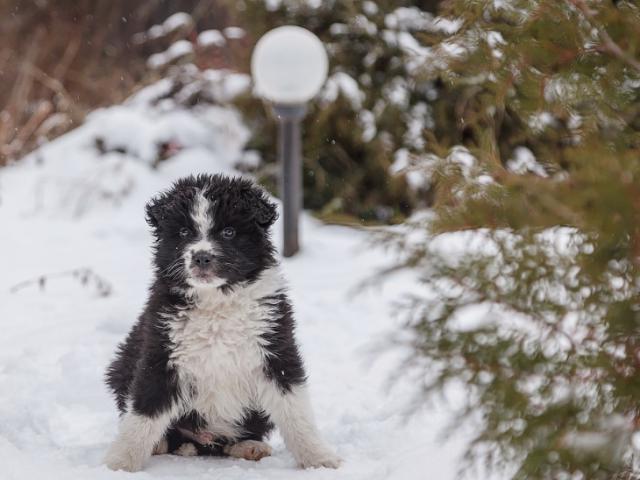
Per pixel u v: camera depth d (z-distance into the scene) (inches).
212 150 823.1
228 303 320.8
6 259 658.8
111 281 605.0
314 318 514.6
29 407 382.9
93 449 335.3
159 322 320.5
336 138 784.3
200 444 341.1
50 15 1235.9
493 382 212.8
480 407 217.8
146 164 815.1
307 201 789.9
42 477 295.3
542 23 233.6
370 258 637.9
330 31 788.0
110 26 1256.8
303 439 321.4
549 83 234.2
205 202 329.1
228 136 824.3
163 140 820.6
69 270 633.6
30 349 461.4
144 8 1296.8
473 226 218.5
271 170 784.9
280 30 630.5
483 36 245.4
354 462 326.0
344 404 390.6
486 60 245.3
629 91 230.2
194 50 912.9
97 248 689.0
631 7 226.4
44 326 509.7
